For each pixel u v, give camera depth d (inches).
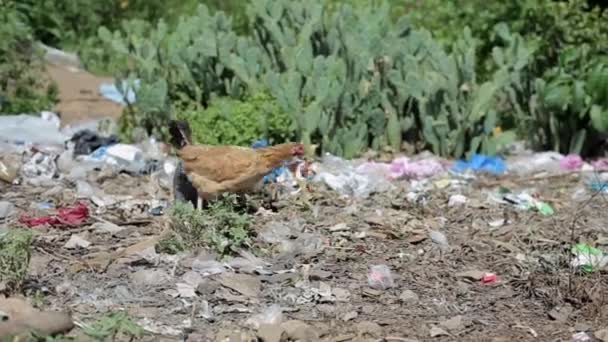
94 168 531.2
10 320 328.5
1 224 439.2
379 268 392.2
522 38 628.4
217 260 395.5
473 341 343.6
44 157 534.9
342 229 442.6
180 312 354.6
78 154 558.6
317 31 605.0
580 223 467.8
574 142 607.8
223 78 598.2
